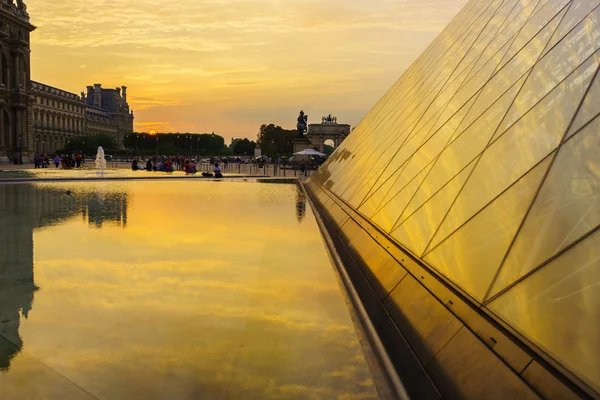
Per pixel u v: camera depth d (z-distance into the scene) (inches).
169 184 1316.4
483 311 150.0
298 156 2839.6
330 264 377.4
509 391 117.0
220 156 5418.3
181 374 189.0
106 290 304.0
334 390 175.3
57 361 201.0
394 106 695.1
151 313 260.4
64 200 843.4
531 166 177.8
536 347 118.4
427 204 265.0
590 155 144.6
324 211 646.5
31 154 3218.5
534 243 143.9
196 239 484.1
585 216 128.6
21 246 442.3
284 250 432.1
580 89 180.5
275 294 295.9
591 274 112.7
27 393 175.2
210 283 321.7
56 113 5684.1
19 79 3093.0
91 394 174.2
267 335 228.5
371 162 556.4
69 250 425.7
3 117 2972.4
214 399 170.9
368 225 371.9
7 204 778.2
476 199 206.2
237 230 542.9
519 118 218.2
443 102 396.8
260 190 1136.2
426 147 348.5
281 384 180.4
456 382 139.6
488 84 304.3
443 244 210.1
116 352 209.8
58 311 263.1
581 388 98.6
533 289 131.1
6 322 246.5
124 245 450.3
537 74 235.0
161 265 371.9
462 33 544.4
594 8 220.4
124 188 1139.3
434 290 193.2
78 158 2345.0
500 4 438.6
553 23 266.1
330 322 245.4
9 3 3046.3
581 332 106.3
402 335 193.9
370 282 277.9
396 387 167.2
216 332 233.0
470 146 259.0
